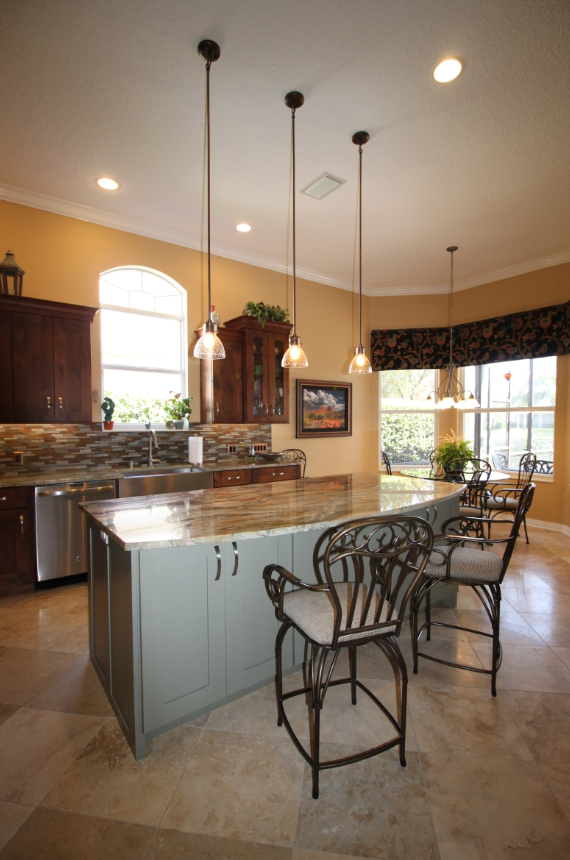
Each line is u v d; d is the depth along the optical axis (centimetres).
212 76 217
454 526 266
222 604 168
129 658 151
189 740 161
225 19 185
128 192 332
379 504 205
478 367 539
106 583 176
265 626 182
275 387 453
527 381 489
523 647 228
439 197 336
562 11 180
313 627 142
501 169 297
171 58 206
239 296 458
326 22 187
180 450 424
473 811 131
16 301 304
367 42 197
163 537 147
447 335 548
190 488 374
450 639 235
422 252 448
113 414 388
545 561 362
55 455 353
